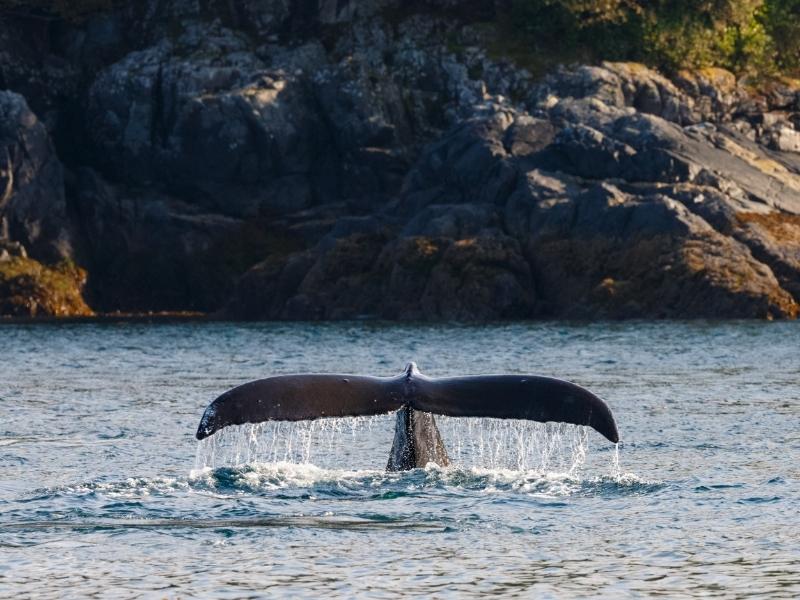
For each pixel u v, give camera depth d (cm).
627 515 4978
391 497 5228
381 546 4500
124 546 4506
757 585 3991
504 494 5291
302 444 7219
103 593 3941
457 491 5331
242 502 5162
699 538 4612
